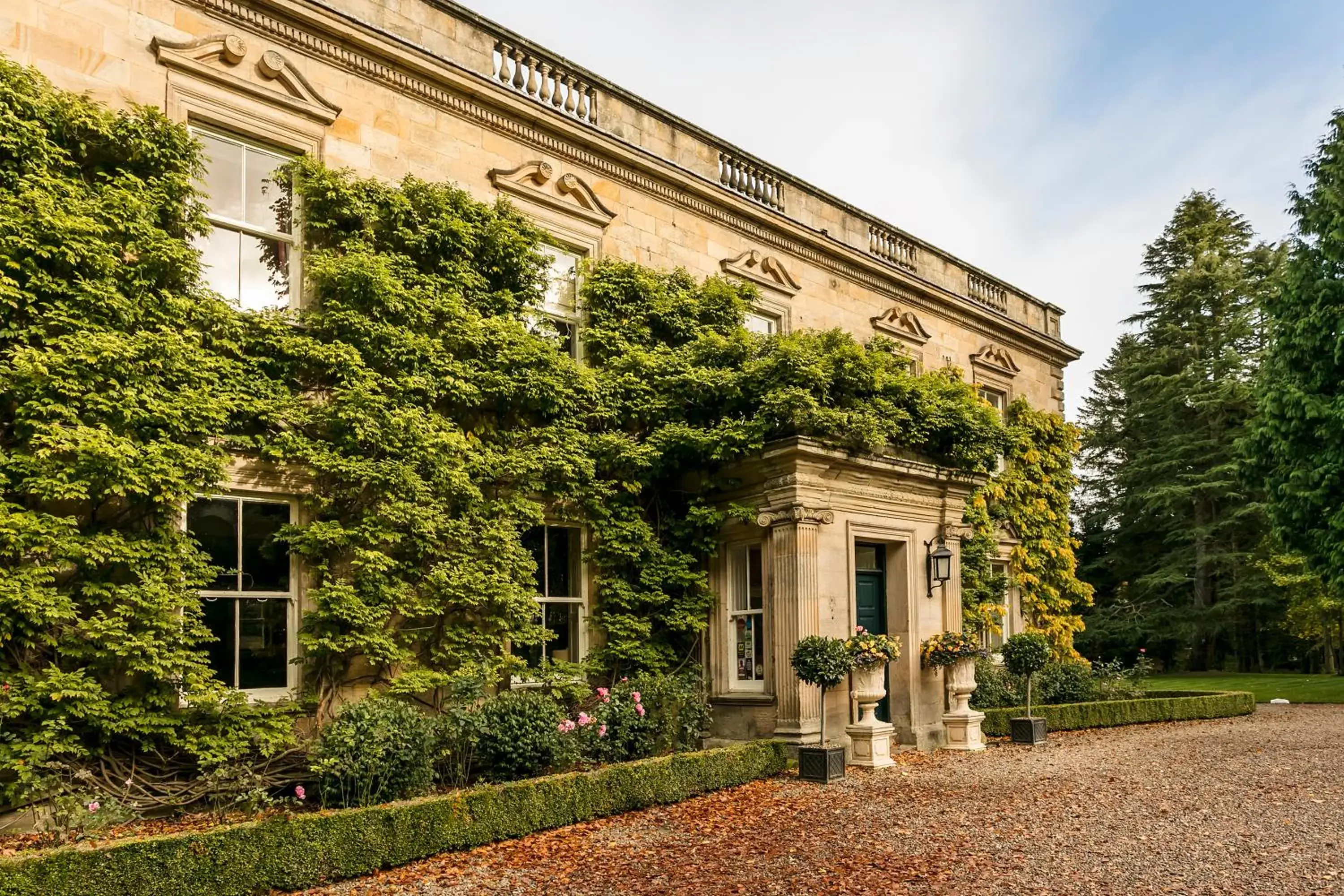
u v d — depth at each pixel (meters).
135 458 7.99
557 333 12.22
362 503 9.88
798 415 11.42
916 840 7.55
